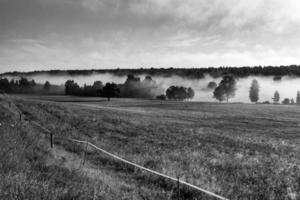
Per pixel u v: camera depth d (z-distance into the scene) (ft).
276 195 36.99
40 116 115.85
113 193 29.04
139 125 129.08
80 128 103.86
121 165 47.93
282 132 146.41
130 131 107.65
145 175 41.68
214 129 143.64
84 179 31.35
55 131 85.40
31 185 23.17
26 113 116.37
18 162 29.60
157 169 45.16
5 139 37.47
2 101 130.31
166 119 179.42
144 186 36.76
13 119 73.92
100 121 128.36
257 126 170.19
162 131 114.52
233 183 40.75
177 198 33.14
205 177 42.47
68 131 91.56
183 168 48.24
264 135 131.95
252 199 34.83
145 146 75.46
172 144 82.89
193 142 89.81
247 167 53.42
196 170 47.03
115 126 118.21
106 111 194.80
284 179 45.09
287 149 89.51
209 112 268.62
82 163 45.88
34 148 43.06
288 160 67.67
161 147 76.02
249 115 244.01
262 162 60.08
